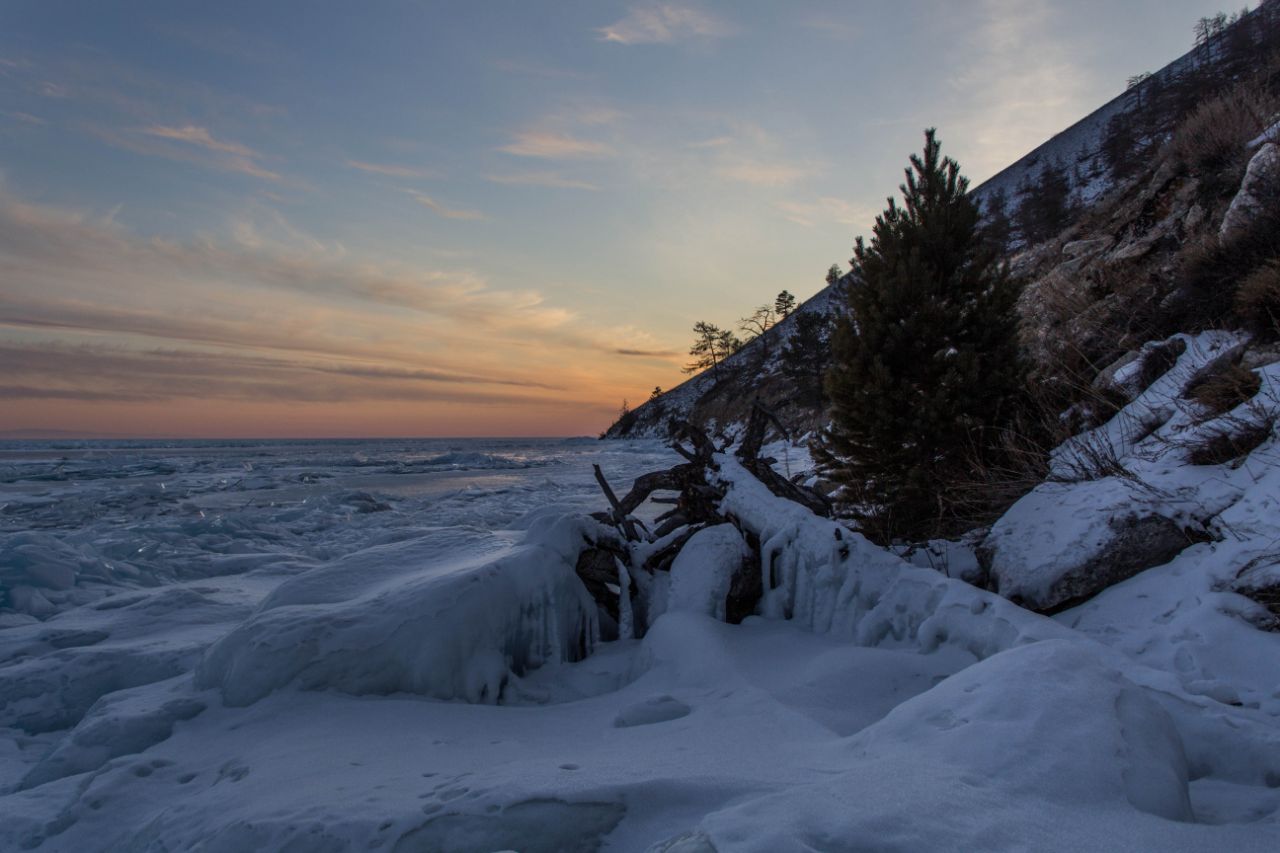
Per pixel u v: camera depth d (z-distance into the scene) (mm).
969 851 1565
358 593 4664
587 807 2084
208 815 2395
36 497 19516
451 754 2867
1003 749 2029
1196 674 3555
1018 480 6355
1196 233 8852
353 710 3500
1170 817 1869
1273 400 5227
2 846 2588
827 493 7961
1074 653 2584
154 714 3504
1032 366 7191
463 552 5426
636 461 42031
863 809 1746
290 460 46250
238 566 9102
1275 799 2266
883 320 7160
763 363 88312
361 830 2053
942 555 6000
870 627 4406
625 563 5785
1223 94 10578
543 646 4676
